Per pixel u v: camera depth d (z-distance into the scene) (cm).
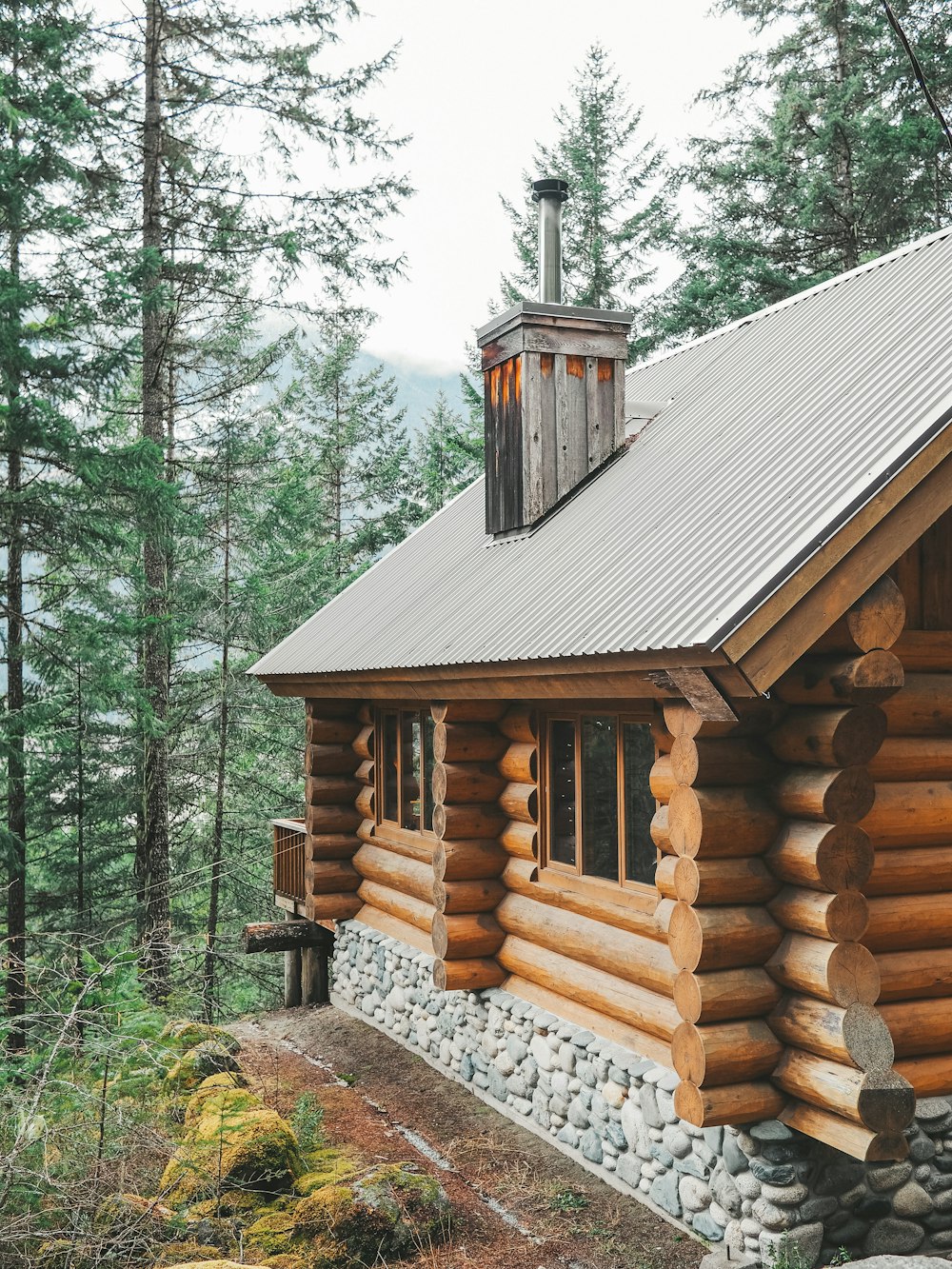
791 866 561
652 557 666
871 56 1998
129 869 1619
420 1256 626
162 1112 761
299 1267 571
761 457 695
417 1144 809
